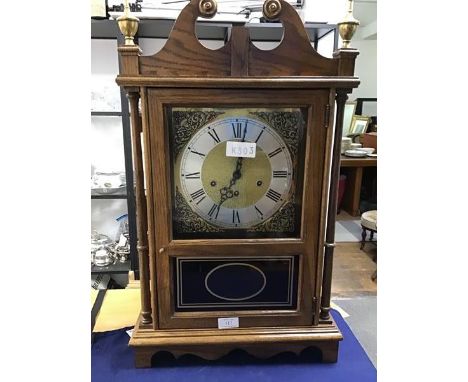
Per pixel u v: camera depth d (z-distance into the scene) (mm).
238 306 777
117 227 1829
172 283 748
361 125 3854
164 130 677
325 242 743
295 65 670
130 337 833
